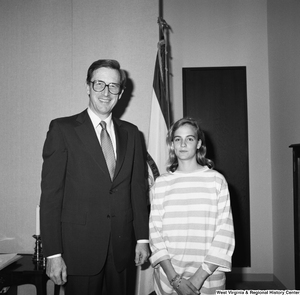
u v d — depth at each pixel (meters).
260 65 3.29
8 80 2.37
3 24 2.38
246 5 3.32
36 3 2.38
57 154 1.57
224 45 3.31
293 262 2.59
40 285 1.84
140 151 1.84
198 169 1.76
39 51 2.37
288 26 2.65
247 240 3.24
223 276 1.63
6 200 2.34
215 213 1.65
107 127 1.74
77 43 2.38
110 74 1.65
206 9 3.33
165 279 1.64
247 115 3.28
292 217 2.60
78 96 2.36
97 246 1.57
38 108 2.36
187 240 1.62
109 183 1.61
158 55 2.27
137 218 1.74
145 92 2.36
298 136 2.44
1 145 2.35
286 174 2.74
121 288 1.67
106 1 2.40
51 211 1.53
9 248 2.32
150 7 2.39
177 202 1.68
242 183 3.27
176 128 1.79
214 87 3.31
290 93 2.61
